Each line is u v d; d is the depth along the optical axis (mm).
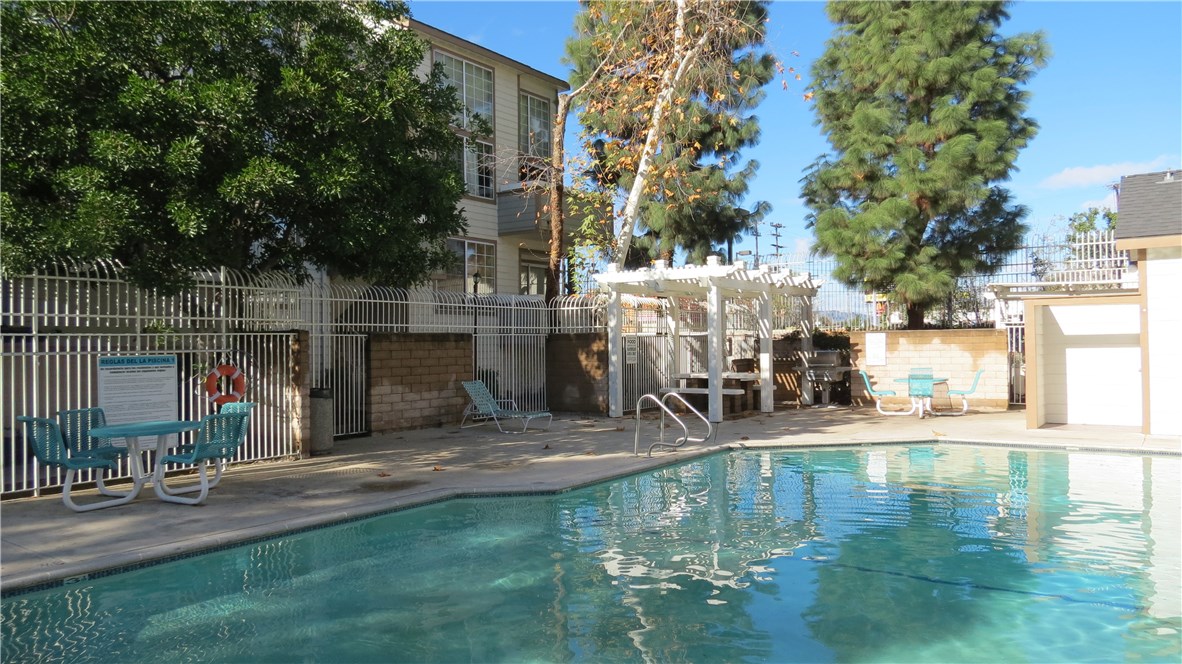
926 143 18297
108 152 7348
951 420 15539
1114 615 5004
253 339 10453
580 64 21156
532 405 17422
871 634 4715
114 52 7977
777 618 4996
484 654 4426
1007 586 5598
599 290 18328
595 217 18156
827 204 20016
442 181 10438
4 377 8078
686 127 21250
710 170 22375
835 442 12328
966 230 18828
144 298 9305
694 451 11383
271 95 8602
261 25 8766
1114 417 14672
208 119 8070
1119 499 8445
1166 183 13367
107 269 8906
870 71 19047
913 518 7660
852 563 6172
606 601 5324
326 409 11438
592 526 7383
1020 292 17781
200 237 8594
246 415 8148
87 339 8664
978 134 17891
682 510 8039
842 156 19469
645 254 24969
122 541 6297
